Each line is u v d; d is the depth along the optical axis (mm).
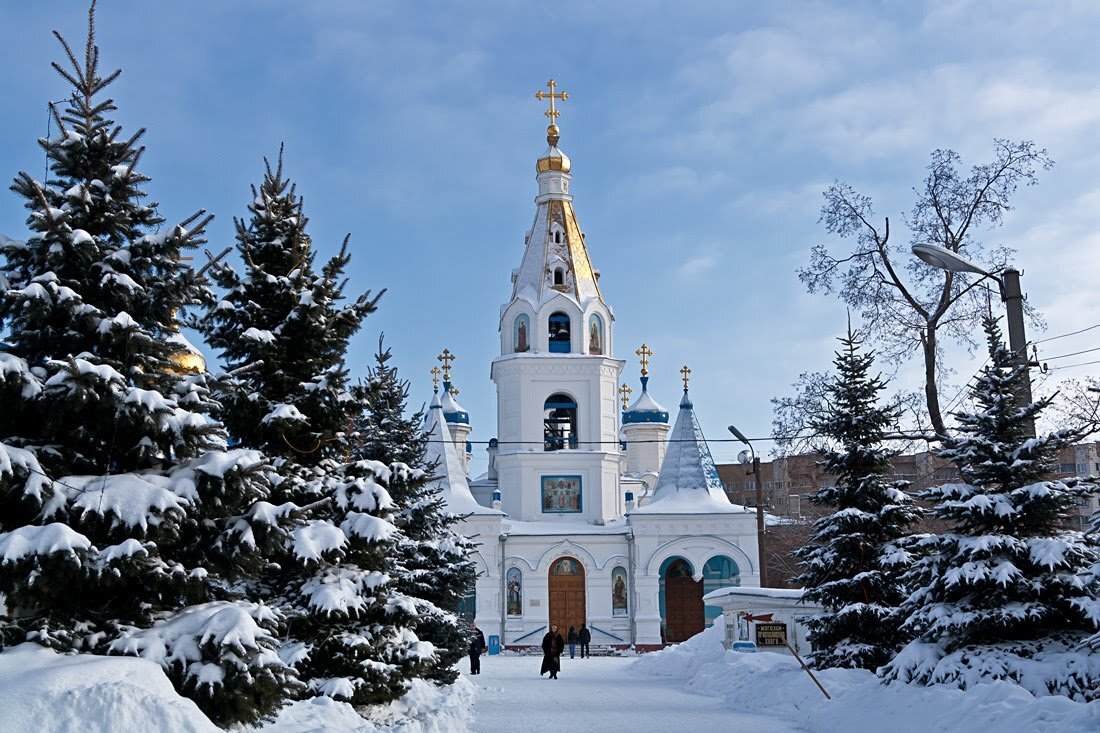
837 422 26734
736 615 35844
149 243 13227
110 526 12312
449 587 28031
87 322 12836
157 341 13289
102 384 12359
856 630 25281
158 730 10875
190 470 12930
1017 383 20359
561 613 59719
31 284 12430
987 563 19031
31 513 12367
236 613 12711
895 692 18656
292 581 17562
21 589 11617
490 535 58781
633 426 73812
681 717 23234
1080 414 31844
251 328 17188
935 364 36000
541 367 62344
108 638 12562
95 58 13484
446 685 27547
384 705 18703
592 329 63594
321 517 17391
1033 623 18938
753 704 24750
